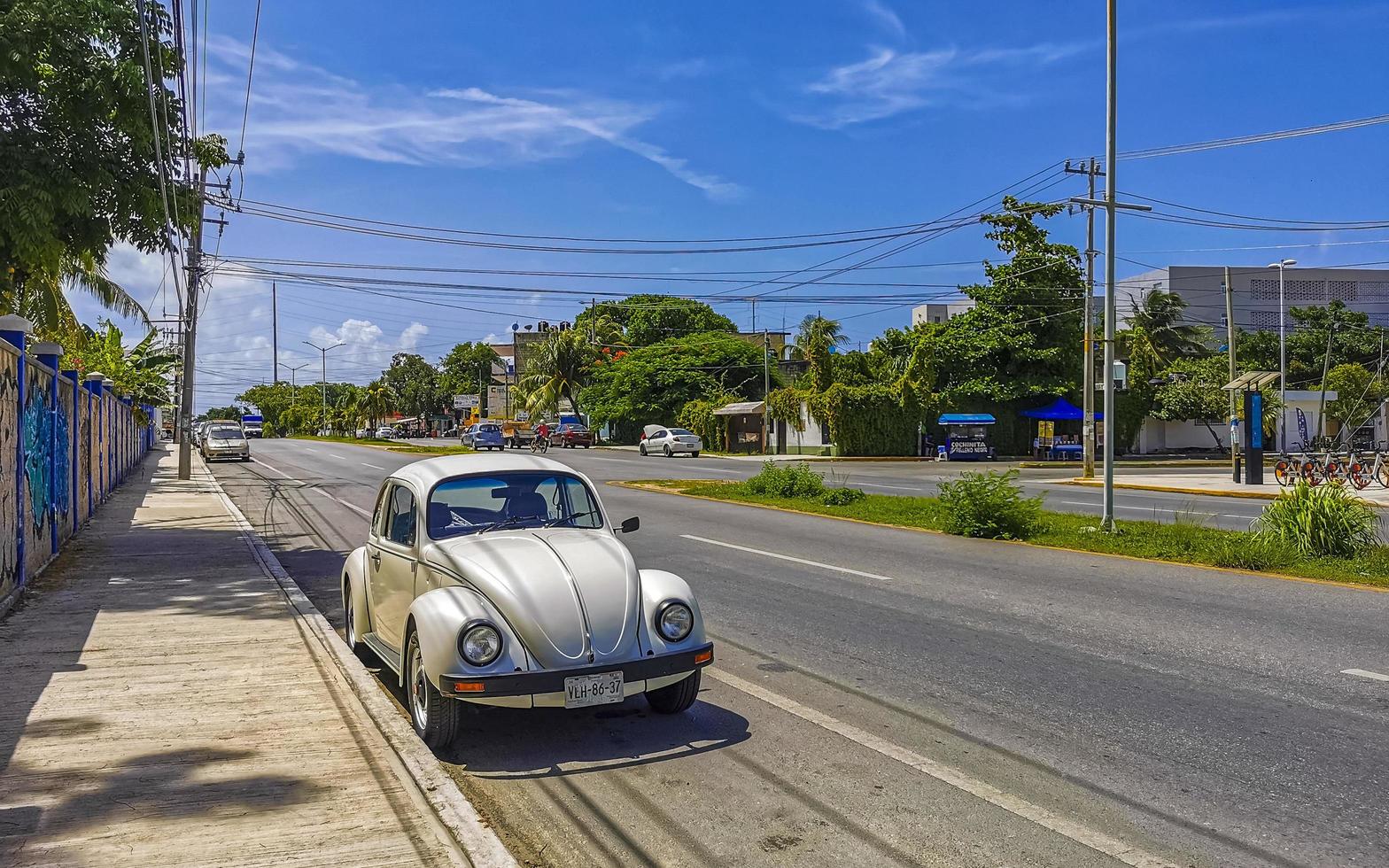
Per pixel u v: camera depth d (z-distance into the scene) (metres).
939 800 4.73
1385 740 5.57
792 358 79.25
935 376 49.31
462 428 102.44
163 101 13.77
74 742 5.34
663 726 5.92
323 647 7.70
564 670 5.19
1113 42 16.89
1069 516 17.69
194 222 16.16
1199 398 51.72
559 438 61.41
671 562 12.62
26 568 10.44
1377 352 62.94
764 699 6.47
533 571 5.56
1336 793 4.78
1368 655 7.52
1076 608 9.43
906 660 7.47
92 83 12.80
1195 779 4.96
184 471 28.44
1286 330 71.69
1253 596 10.04
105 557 12.83
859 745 5.55
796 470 22.78
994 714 6.10
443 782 4.77
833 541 14.69
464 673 5.14
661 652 5.51
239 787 4.68
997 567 12.06
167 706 6.05
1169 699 6.39
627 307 80.44
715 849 4.21
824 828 4.41
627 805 4.72
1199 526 14.70
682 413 61.72
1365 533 12.59
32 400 10.95
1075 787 4.87
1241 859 4.06
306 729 5.61
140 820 4.28
